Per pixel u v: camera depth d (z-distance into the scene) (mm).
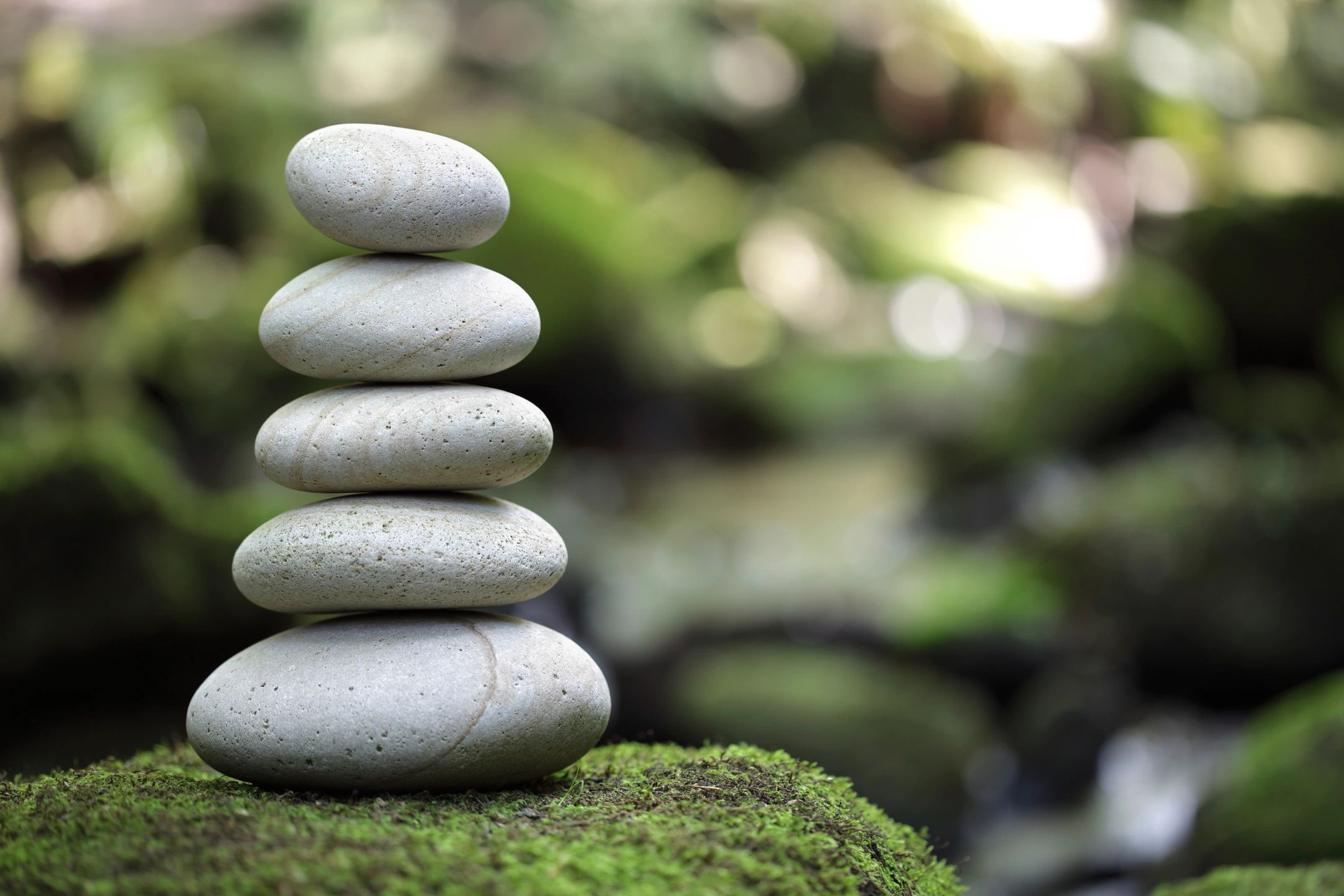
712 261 5074
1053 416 3014
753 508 3479
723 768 1001
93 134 4062
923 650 2219
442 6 5457
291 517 942
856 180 5832
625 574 2678
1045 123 6035
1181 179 5602
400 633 940
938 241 5449
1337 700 1384
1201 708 2199
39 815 908
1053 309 5074
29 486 1428
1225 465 2414
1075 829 1779
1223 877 1151
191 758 1028
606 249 3867
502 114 5027
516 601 953
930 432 3658
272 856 864
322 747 921
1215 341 2973
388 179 938
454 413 938
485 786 948
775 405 4227
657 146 5660
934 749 1851
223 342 3143
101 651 1453
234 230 4074
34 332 3652
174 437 3092
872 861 937
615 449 4012
